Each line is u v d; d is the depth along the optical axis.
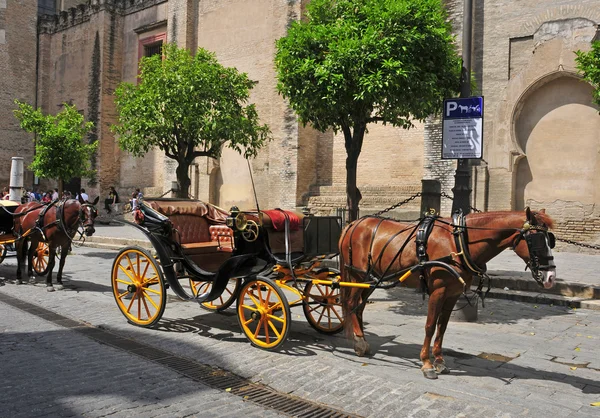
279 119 21.53
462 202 8.54
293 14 20.97
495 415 4.34
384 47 8.07
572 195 15.48
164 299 7.02
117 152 30.67
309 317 6.98
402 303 9.19
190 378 5.18
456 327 7.55
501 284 10.34
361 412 4.43
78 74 32.28
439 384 5.10
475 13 17.12
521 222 4.98
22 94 33.78
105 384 4.91
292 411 4.45
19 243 10.52
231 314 8.12
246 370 5.46
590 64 9.48
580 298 9.38
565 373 5.54
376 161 19.42
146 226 7.28
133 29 29.97
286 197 20.66
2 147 32.69
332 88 8.26
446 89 9.02
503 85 16.59
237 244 6.53
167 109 12.91
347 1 9.09
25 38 33.88
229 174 23.97
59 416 4.15
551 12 15.78
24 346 6.10
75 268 12.95
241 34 23.56
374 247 5.85
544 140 16.02
